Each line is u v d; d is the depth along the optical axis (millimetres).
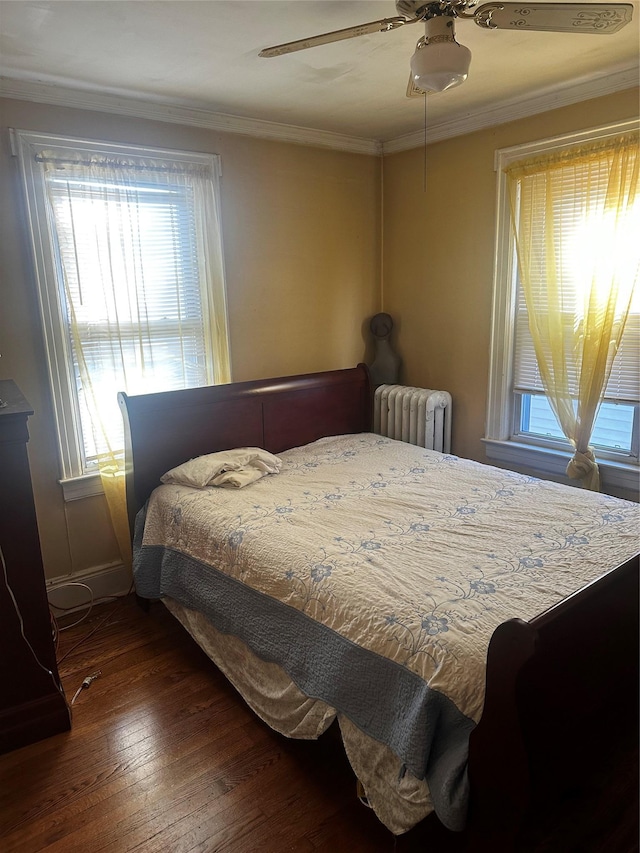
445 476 2799
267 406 3217
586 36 2133
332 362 3721
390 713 1528
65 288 2643
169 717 2160
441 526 2207
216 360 3152
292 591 1888
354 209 3637
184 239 2977
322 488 2664
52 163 2533
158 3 1782
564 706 1382
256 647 2021
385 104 2877
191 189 2945
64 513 2830
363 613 1666
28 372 2633
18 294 2555
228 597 2172
